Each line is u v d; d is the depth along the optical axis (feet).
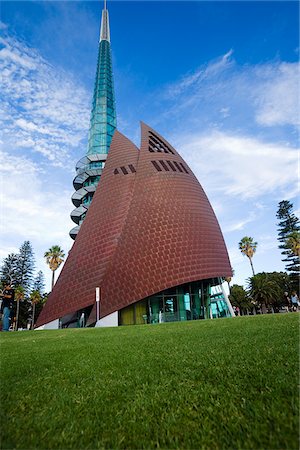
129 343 33.45
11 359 26.58
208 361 19.75
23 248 274.77
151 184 146.20
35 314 278.05
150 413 12.67
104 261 125.59
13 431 11.44
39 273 300.40
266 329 32.89
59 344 38.70
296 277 244.01
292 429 9.72
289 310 227.40
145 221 133.39
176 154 176.55
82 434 11.03
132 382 16.81
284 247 259.19
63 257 244.22
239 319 54.03
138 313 119.14
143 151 160.04
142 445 10.18
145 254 124.98
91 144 222.69
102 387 16.42
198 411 12.42
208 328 43.04
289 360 17.33
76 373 19.74
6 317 125.80
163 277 121.08
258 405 12.02
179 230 134.31
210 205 165.37
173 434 10.82
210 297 141.08
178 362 20.39
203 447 9.67
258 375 15.43
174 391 14.90
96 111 237.66
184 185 154.30
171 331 44.47
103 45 297.94
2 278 259.19
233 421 11.15
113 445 10.23
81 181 213.05
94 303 118.01
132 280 119.44
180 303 125.49
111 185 149.69
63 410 13.46
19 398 15.23
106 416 12.61
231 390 14.08
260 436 9.83
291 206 273.75
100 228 135.74
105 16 330.95
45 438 10.82
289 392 12.66
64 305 121.70
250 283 235.81
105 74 262.47
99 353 27.35
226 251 152.35
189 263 127.24
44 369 21.63
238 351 21.95
